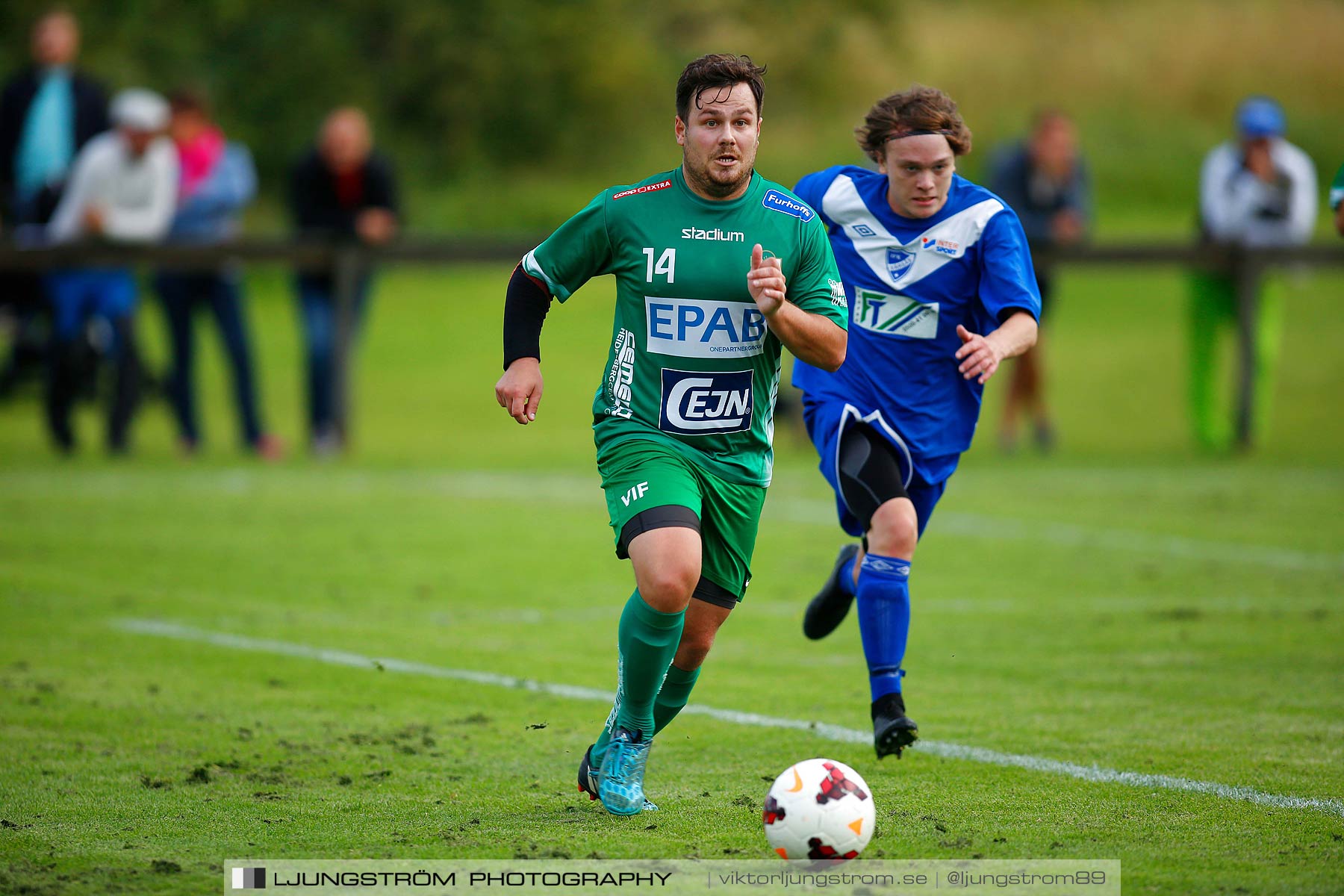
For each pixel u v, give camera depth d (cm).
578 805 1596
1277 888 1321
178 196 4709
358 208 4656
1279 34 11912
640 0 11125
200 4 9400
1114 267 4831
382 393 6184
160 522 3512
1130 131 10912
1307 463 4656
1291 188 4878
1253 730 1894
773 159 10156
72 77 4734
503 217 9275
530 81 9931
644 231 1574
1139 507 3866
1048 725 1928
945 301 1869
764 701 2078
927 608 2711
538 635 2488
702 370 1577
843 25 11106
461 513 3738
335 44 9500
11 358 5331
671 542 1490
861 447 1836
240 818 1536
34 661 2248
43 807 1573
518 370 1580
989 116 10856
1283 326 7600
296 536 3388
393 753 1798
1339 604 2725
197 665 2247
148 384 5325
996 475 4409
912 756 1791
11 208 4741
